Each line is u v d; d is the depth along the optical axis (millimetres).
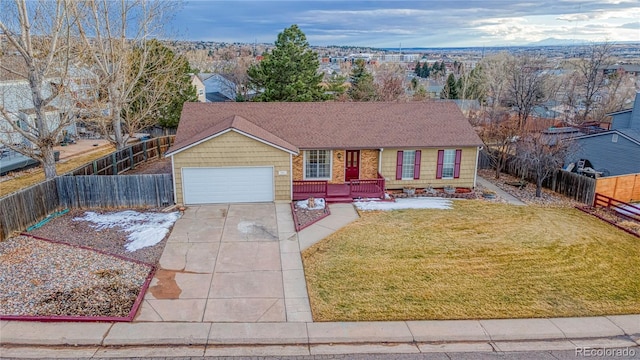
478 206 19438
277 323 9984
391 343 9406
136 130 31453
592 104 46625
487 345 9414
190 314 10250
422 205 19266
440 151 21125
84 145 32062
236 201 18859
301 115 22094
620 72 55125
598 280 12359
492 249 14398
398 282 11992
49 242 14055
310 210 18031
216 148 18016
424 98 49969
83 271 12094
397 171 21234
